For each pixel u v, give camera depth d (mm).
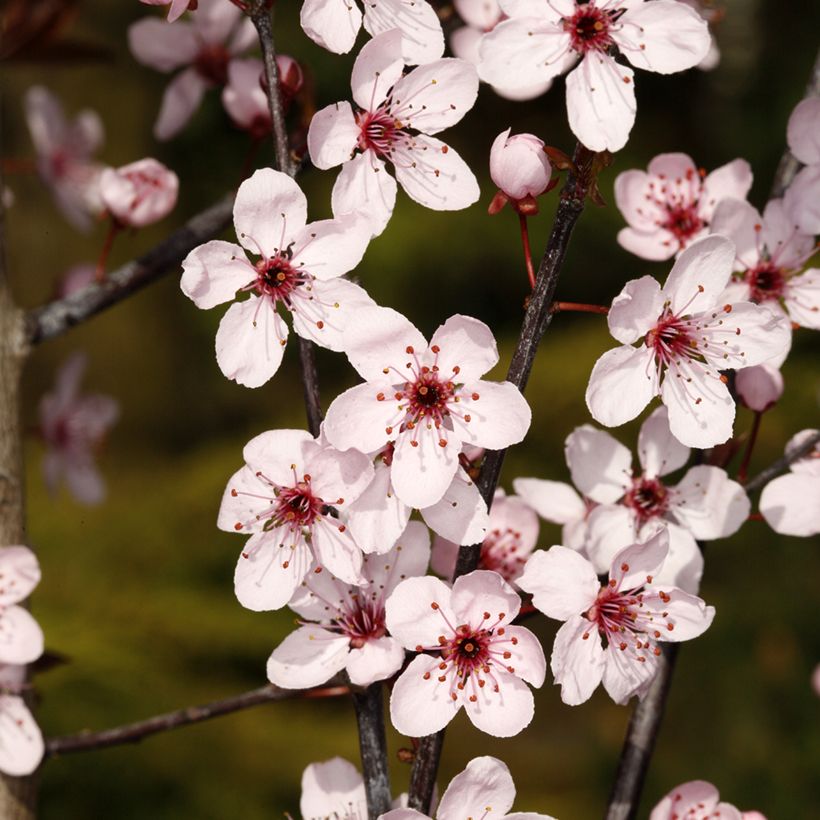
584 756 1024
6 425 479
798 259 473
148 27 524
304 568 444
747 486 473
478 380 440
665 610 444
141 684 724
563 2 446
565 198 438
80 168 642
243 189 443
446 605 437
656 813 467
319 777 459
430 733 437
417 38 452
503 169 442
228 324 444
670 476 491
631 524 463
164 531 831
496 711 437
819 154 471
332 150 449
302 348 446
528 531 470
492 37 447
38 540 811
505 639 438
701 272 445
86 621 751
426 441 439
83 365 594
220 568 825
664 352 446
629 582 444
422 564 447
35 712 470
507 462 925
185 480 889
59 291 538
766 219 473
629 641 443
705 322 447
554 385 955
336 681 453
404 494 438
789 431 932
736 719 1048
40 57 526
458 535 438
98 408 598
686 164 487
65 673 710
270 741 733
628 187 488
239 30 524
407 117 452
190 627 759
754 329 447
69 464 592
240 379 444
